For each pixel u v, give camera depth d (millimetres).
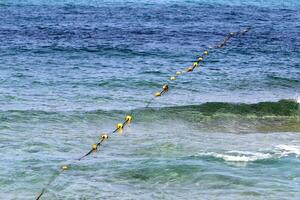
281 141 25375
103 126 27484
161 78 39781
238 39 61531
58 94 33906
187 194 18500
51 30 60844
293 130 28266
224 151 23172
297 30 72500
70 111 29281
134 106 31812
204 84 39000
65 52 48438
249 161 21797
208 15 84688
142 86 37281
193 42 57344
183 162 21375
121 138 25219
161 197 18219
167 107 30734
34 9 80500
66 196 18219
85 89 35531
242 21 79188
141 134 26062
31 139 24312
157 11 86688
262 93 37281
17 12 75688
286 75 43375
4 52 46688
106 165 21109
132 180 19719
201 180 19688
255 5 107938
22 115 27984
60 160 21625
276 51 54844
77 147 23609
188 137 25672
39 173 20078
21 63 42750
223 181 19594
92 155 22469
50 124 27094
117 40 56156
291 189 19000
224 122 29250
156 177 19953
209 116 30000
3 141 23812
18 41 52312
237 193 18578
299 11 101062
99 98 33406
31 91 34250
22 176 19766
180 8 93312
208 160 21797
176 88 37344
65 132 25969
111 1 99188
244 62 48281
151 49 51750
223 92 37031
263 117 30625
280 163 21625
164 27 67812
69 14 77250
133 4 96000
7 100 31672
